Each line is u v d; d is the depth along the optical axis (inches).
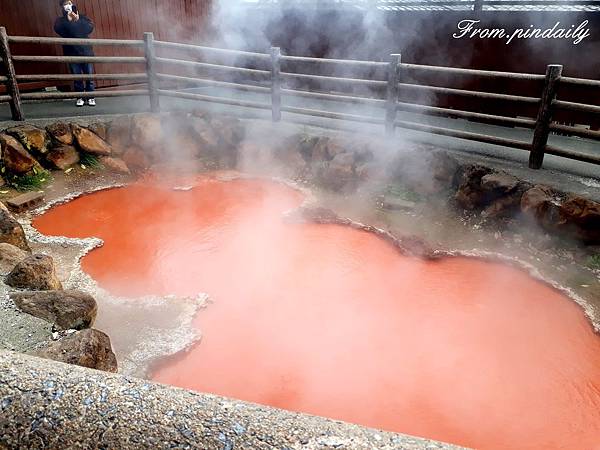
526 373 118.0
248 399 110.0
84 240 175.0
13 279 115.8
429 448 41.9
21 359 51.0
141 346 121.6
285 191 225.1
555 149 180.2
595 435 101.3
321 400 110.6
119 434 42.8
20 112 227.9
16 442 43.2
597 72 222.4
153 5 309.6
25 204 194.9
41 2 268.7
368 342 129.0
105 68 301.4
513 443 99.9
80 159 233.1
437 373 118.5
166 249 173.3
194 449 41.5
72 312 107.0
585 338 129.0
